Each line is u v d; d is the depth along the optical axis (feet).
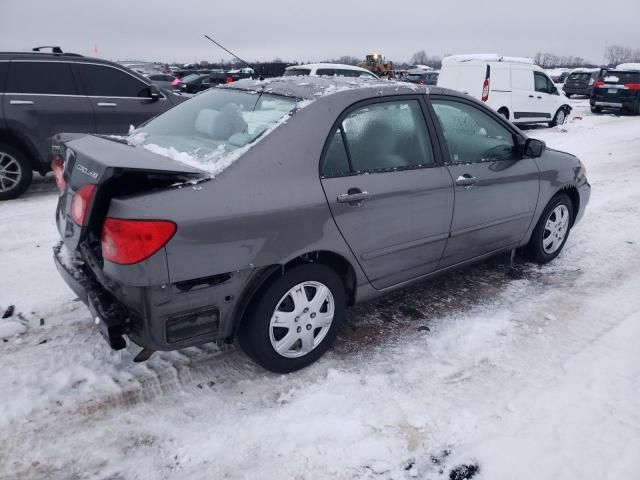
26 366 9.43
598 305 12.37
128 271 7.27
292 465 7.45
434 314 11.94
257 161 8.46
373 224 9.83
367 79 11.49
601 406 8.71
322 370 9.70
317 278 9.35
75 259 9.25
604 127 49.49
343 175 9.43
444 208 11.07
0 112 20.08
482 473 7.38
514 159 12.94
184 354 10.02
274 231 8.40
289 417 8.37
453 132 11.61
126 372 9.39
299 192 8.71
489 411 8.61
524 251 14.93
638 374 9.58
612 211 20.29
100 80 22.58
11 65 20.52
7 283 12.82
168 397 8.80
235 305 8.45
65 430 7.98
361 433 8.06
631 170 28.09
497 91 45.68
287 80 11.02
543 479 7.25
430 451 7.77
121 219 7.19
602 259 15.43
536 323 11.49
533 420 8.38
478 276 14.12
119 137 10.66
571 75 86.22
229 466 7.40
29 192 22.13
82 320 11.14
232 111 10.04
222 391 9.00
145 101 23.71
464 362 10.01
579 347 10.52
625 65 60.95
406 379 9.46
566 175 14.49
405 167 10.44
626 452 7.70
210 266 7.82
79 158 8.05
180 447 7.71
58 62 21.50
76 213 7.64
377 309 12.13
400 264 10.77
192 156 8.86
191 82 66.64
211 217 7.71
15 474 7.16
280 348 9.21
